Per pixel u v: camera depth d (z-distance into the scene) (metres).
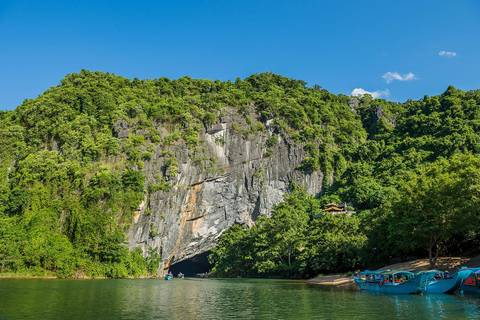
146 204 101.25
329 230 69.12
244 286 56.81
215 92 138.75
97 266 85.06
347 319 24.67
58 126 104.12
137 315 28.09
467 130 115.81
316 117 146.38
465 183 43.66
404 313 26.00
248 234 97.25
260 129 128.88
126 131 106.50
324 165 131.88
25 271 77.69
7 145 101.75
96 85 121.31
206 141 117.50
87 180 94.44
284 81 172.00
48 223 87.06
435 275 38.56
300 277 76.06
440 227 44.59
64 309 31.03
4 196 91.25
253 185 122.31
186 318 26.59
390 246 57.28
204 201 113.88
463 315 24.44
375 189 108.50
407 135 144.38
